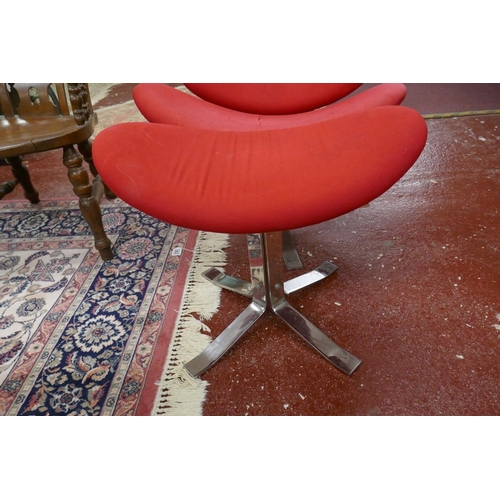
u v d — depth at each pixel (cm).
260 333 109
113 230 156
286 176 67
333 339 105
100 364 102
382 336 105
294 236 146
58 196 183
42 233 157
